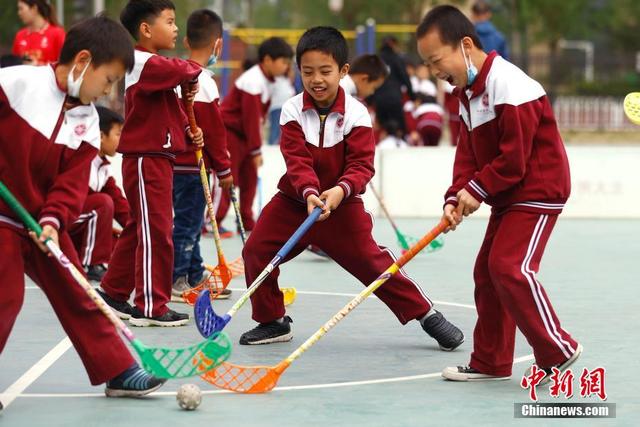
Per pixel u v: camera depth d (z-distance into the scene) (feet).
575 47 178.50
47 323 31.76
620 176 64.85
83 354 22.57
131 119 30.96
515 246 23.53
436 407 22.48
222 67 108.47
